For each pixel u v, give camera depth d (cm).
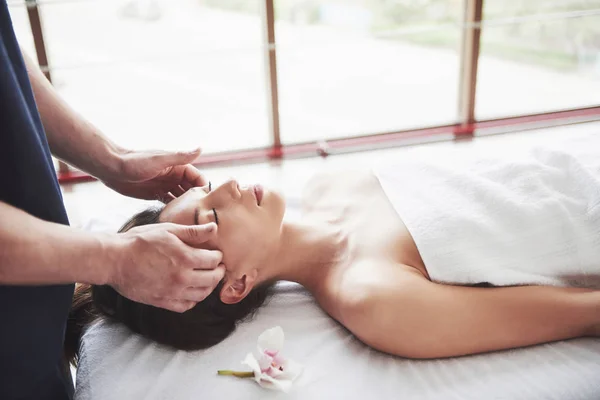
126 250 97
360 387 111
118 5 587
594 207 128
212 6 614
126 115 365
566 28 447
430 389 110
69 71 448
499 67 424
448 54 464
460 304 116
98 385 117
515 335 117
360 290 120
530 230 127
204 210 126
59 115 125
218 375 116
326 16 586
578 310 117
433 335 115
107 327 132
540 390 108
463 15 279
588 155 143
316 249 135
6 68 89
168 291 102
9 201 97
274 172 259
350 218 143
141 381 117
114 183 138
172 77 440
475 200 133
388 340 117
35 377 104
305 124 342
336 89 398
